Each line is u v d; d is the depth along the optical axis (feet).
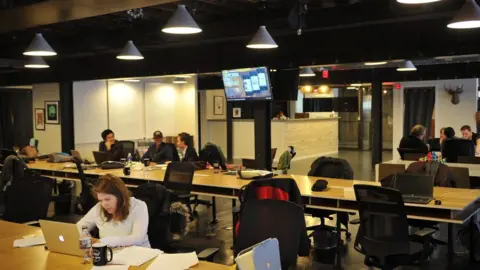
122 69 29.37
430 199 13.32
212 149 22.27
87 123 33.78
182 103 38.73
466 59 24.82
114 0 13.35
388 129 51.55
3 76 37.47
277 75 23.77
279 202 9.48
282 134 41.63
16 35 22.82
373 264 12.28
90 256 8.65
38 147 36.01
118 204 9.95
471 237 15.56
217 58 25.59
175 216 12.43
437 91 39.96
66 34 23.52
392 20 16.26
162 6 17.22
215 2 17.01
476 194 14.16
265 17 17.89
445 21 18.71
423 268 15.08
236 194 16.74
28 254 9.12
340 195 14.32
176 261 8.50
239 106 45.70
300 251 9.99
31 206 14.16
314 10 17.48
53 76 33.22
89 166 22.91
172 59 27.35
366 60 21.43
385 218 11.62
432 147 28.60
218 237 18.76
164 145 25.04
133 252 9.02
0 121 46.52
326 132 48.80
